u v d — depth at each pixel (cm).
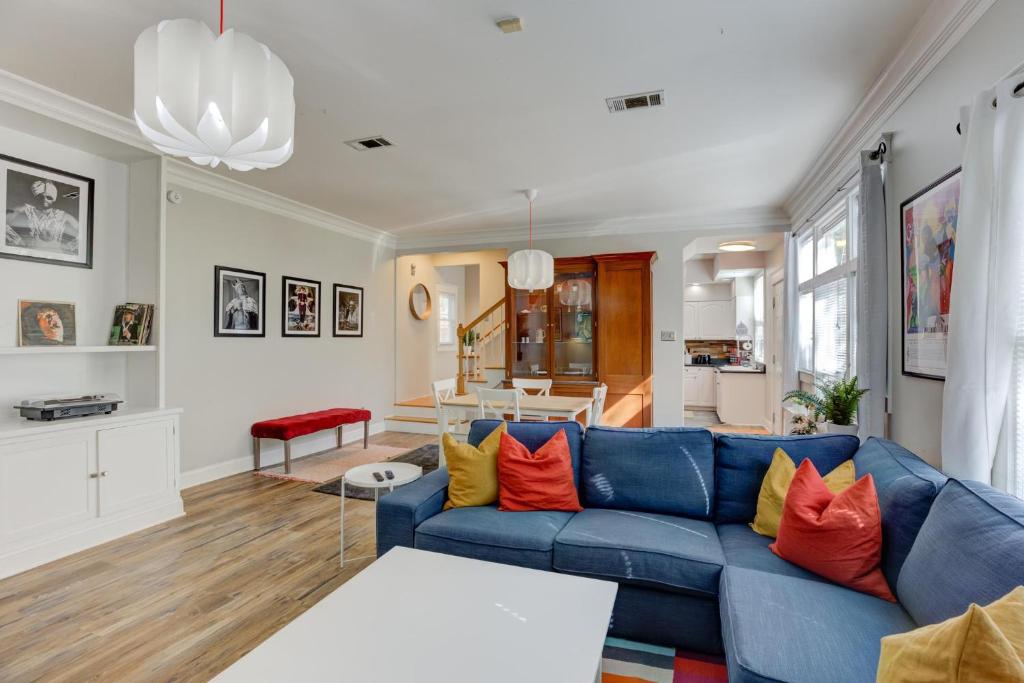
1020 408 180
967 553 132
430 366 807
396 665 132
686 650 202
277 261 509
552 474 255
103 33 230
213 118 153
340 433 566
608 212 555
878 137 301
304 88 280
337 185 454
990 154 179
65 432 287
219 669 191
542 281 466
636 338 563
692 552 202
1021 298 177
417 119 319
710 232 565
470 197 495
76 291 332
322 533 322
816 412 335
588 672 130
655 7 211
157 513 336
